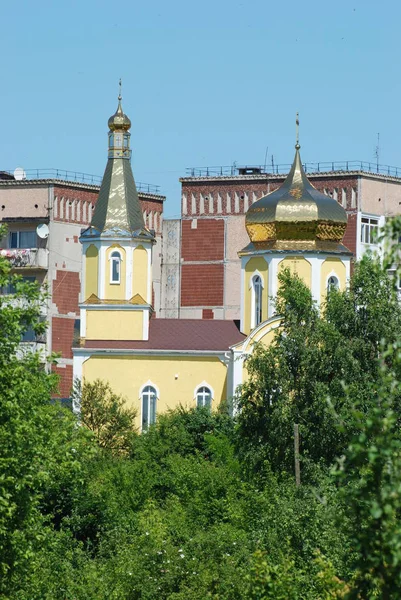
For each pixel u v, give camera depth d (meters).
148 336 149.75
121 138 152.00
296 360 110.75
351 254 148.62
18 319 70.00
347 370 107.25
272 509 85.81
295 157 150.88
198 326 151.12
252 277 149.12
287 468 107.12
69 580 81.62
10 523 68.12
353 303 111.81
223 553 82.94
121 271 149.88
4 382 68.75
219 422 136.00
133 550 87.50
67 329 193.88
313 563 71.12
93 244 150.50
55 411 80.56
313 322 112.12
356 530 46.69
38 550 72.81
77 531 99.62
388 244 45.62
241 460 110.19
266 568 63.97
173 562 83.06
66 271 194.38
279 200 147.38
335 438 104.88
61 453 74.00
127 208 150.88
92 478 112.25
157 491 116.69
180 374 148.38
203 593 79.44
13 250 193.00
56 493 99.62
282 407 107.69
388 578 45.41
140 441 132.62
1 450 67.75
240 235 199.38
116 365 148.62
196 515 105.88
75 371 149.12
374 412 45.84
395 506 44.78
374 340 110.06
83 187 196.88
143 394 148.50
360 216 192.50
